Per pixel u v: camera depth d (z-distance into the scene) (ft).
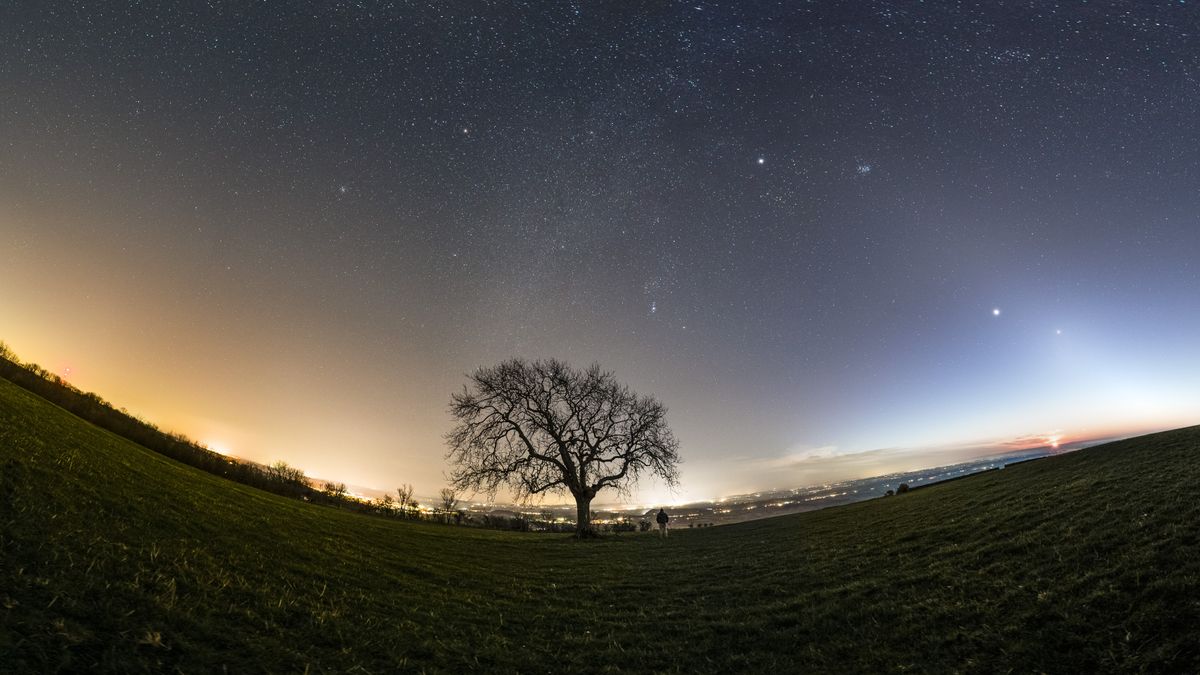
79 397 100.68
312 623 27.55
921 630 29.76
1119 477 57.82
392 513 142.31
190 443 120.06
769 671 27.27
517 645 31.17
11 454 35.94
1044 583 32.48
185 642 20.57
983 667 24.61
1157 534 34.73
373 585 39.91
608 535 131.95
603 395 137.39
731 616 37.32
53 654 16.21
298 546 46.65
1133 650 23.15
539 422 132.77
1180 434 81.76
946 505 76.59
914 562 45.24
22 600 18.69
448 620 34.40
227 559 34.12
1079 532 40.55
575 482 128.06
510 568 61.82
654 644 32.12
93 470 43.39
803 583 45.14
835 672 26.35
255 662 21.03
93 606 20.35
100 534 28.66
